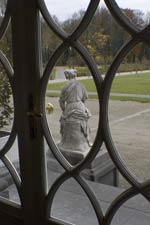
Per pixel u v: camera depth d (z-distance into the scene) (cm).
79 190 128
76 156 124
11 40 129
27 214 140
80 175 124
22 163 136
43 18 119
